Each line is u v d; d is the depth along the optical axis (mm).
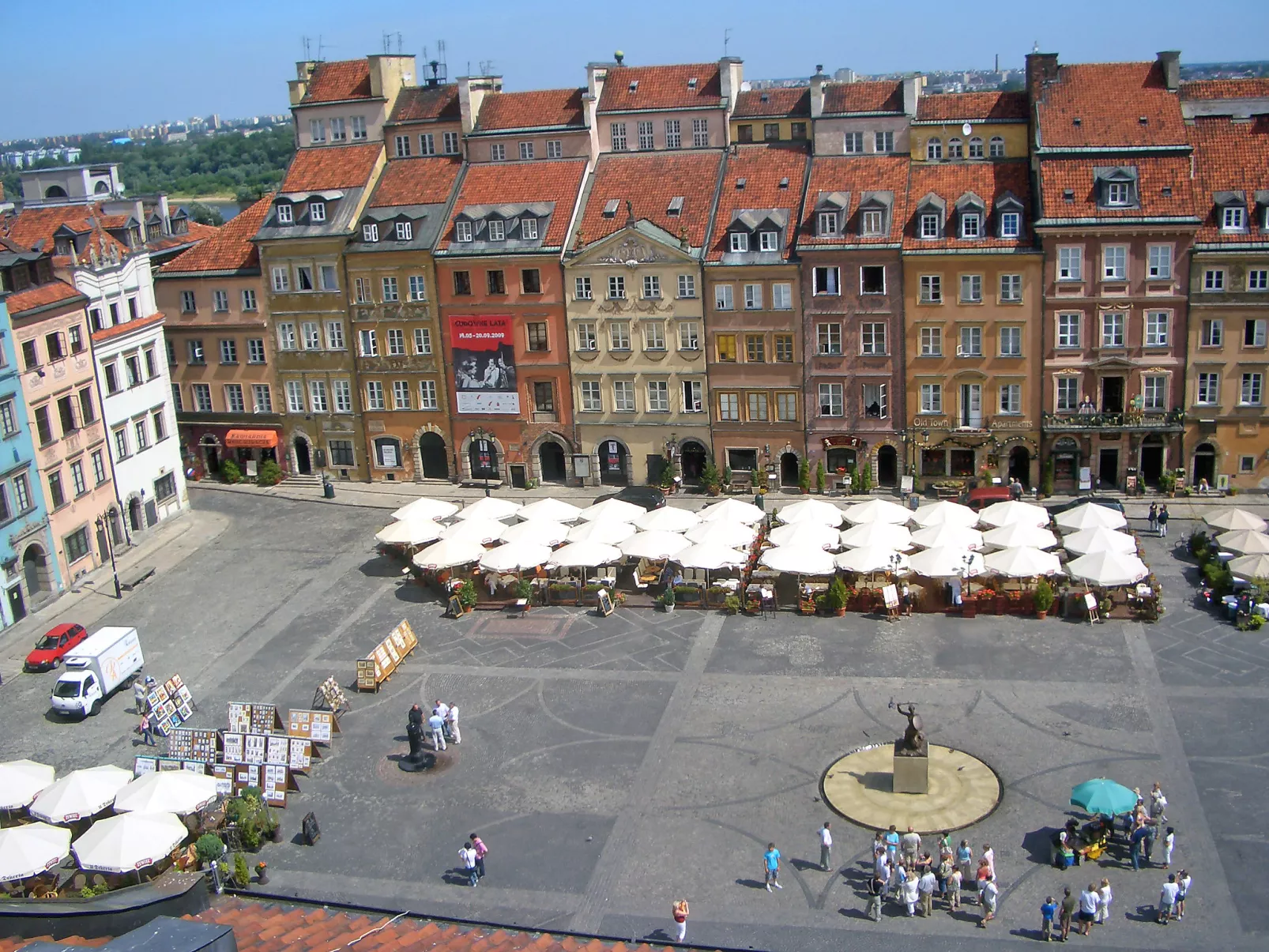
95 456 94312
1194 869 52656
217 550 97875
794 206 98500
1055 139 93125
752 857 55594
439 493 108125
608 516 89438
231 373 113250
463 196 106250
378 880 55812
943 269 93812
